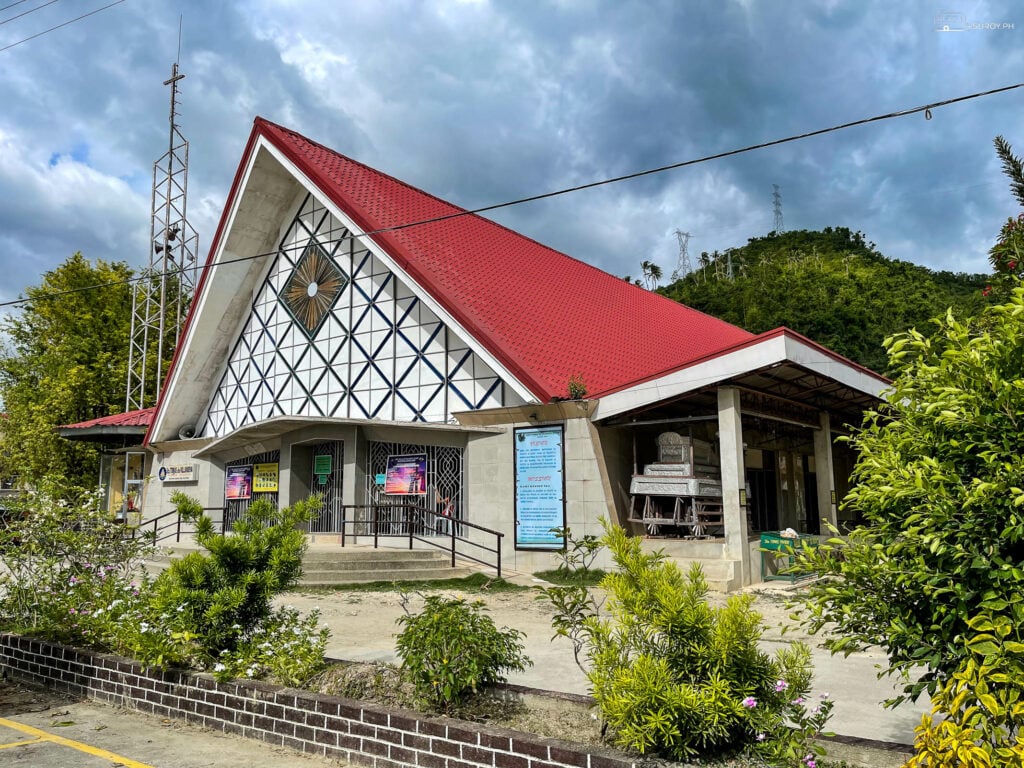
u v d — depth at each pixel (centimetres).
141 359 4097
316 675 680
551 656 971
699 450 1898
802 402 2086
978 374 416
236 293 2673
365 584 1622
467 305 2058
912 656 425
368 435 2139
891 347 489
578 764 483
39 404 3619
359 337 2333
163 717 733
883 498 428
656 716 465
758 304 6638
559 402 1808
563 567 1756
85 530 1053
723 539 1741
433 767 547
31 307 4109
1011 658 367
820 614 466
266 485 2419
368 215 2220
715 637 491
